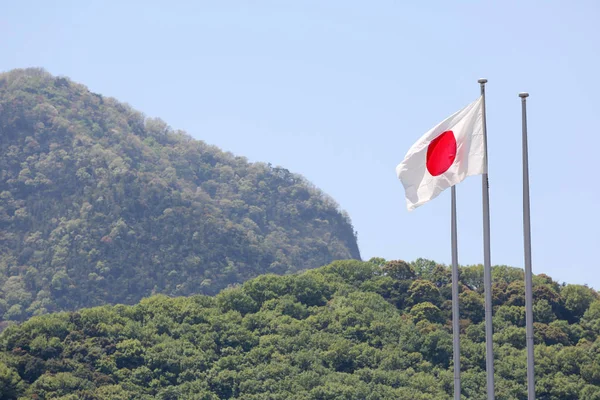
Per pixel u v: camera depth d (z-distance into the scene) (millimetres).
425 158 123125
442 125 123125
